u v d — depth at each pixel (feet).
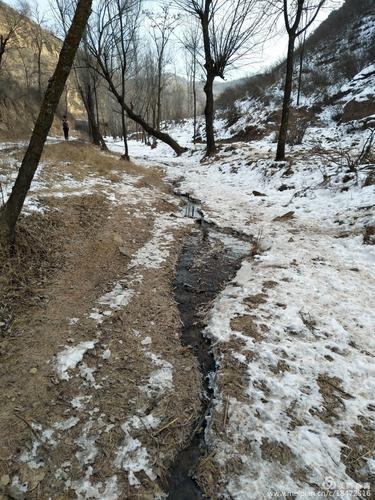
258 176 35.96
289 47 33.12
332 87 70.08
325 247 19.19
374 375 10.46
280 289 15.06
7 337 11.43
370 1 88.33
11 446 8.30
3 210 14.62
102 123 142.41
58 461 8.09
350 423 8.93
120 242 19.63
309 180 30.19
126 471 8.00
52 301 13.50
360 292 14.74
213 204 29.30
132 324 13.00
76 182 27.63
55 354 11.05
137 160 55.16
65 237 18.03
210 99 52.01
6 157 28.27
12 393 9.61
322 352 11.35
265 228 23.27
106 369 10.77
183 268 18.21
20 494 7.39
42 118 13.38
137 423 9.12
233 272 18.03
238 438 8.64
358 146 35.96
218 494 7.60
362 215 21.16
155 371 10.91
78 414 9.23
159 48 83.35
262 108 76.74
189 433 9.10
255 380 10.29
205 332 12.82
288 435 8.63
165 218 25.09
